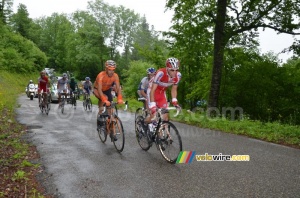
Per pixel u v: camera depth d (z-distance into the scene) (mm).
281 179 4211
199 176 4324
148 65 39188
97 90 6316
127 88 38250
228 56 13750
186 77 21062
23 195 3668
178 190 3803
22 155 5457
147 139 5684
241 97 14273
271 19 11219
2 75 39188
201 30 11852
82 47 60625
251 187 3898
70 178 4270
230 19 11867
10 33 52750
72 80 17391
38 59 56125
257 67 13680
